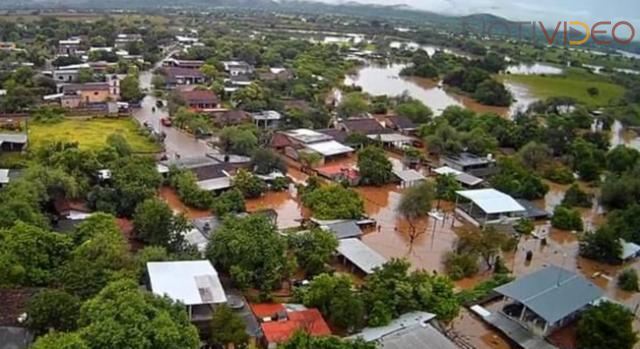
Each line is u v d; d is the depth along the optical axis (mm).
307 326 36188
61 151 61906
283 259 43094
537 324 39375
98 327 27172
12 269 36688
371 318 38000
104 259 37688
